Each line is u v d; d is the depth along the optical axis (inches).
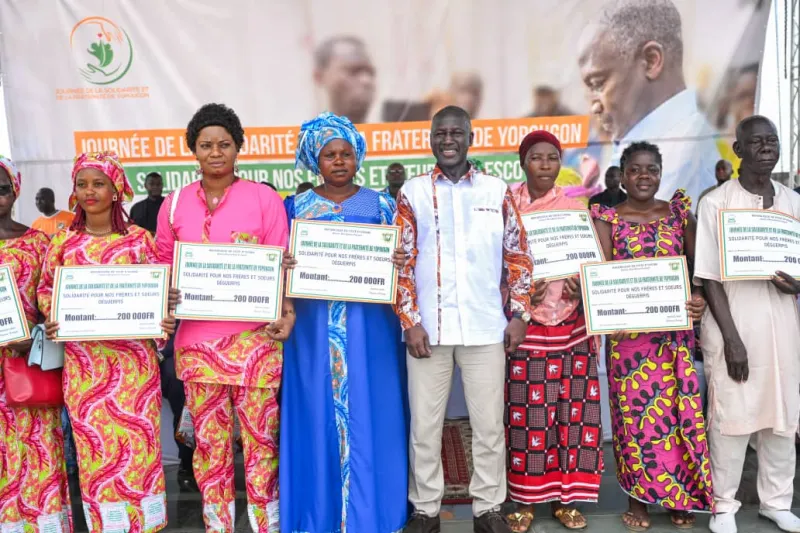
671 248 107.2
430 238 100.5
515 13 173.5
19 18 167.3
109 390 96.7
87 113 171.5
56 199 173.2
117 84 171.3
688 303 102.4
